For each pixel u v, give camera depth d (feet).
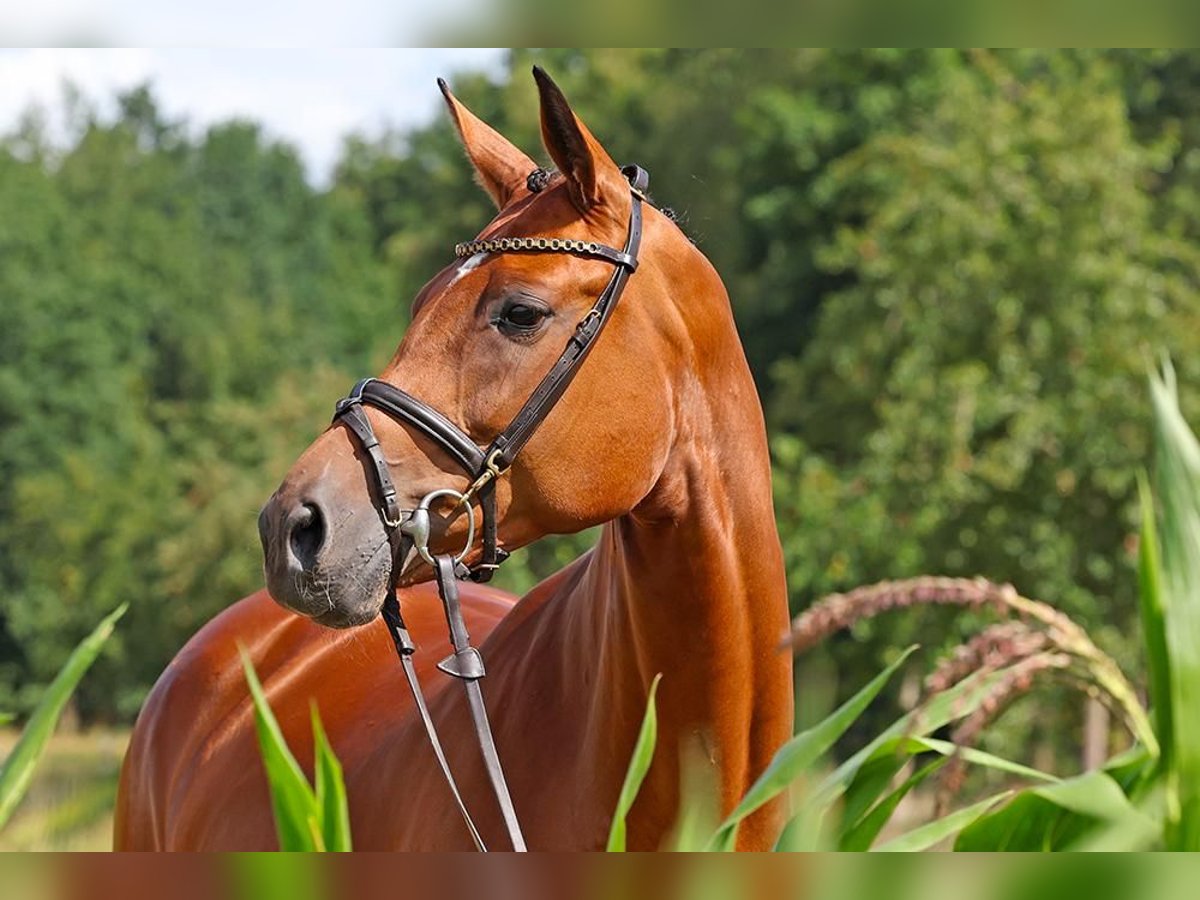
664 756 13.44
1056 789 7.60
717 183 118.01
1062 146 67.10
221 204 272.51
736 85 116.88
